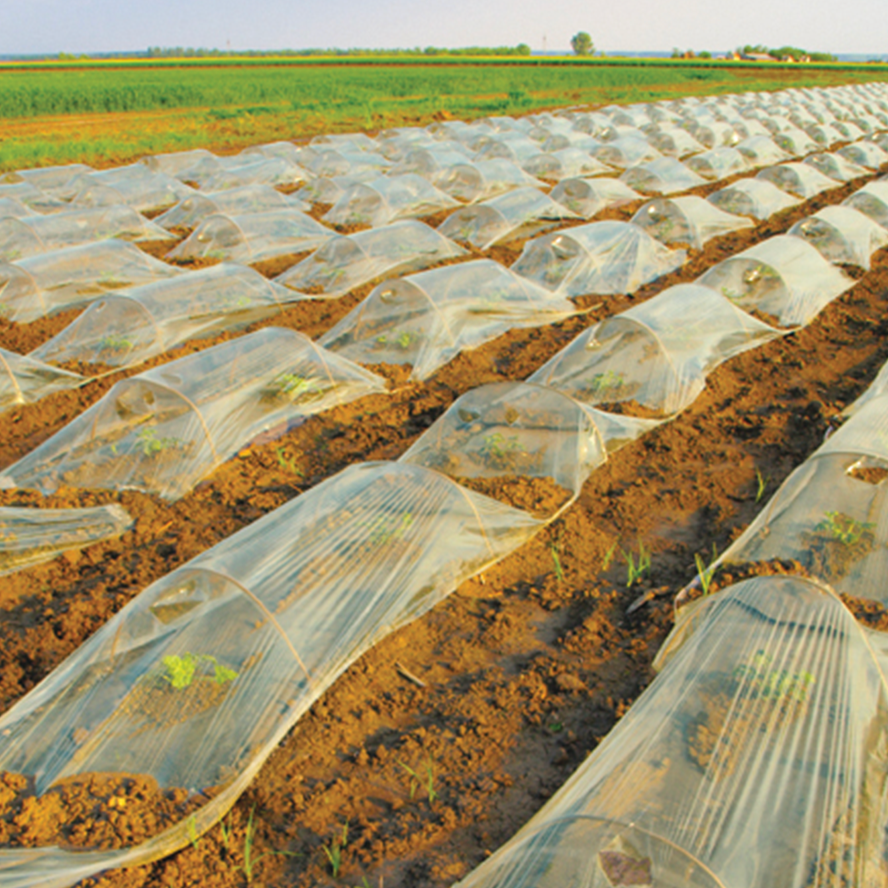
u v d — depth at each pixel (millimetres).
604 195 21641
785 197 21875
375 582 6609
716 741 4602
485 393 9438
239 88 52969
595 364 10773
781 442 9828
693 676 5184
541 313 14000
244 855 4914
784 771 4434
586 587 7445
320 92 54125
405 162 26484
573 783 4785
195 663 5633
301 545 6676
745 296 13773
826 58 112750
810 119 37938
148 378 9805
